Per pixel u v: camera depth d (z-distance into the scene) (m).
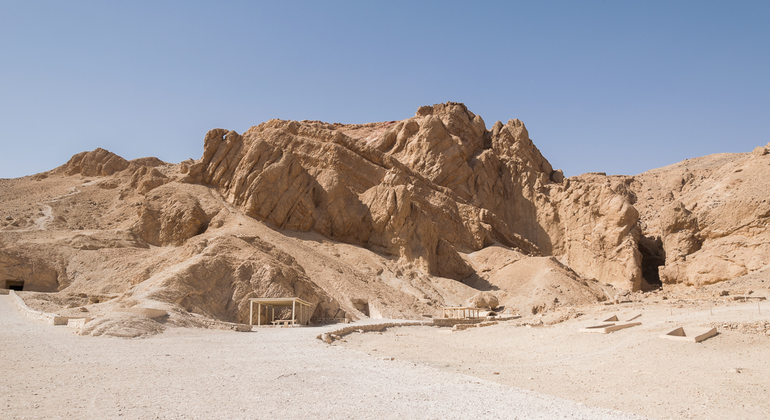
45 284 46.38
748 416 12.00
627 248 69.62
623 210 72.25
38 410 9.86
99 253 50.56
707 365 16.97
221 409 10.60
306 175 67.25
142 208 58.44
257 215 61.31
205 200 61.16
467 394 12.80
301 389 12.90
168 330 26.02
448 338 31.88
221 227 56.62
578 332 25.52
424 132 87.06
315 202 66.69
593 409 11.48
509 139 93.81
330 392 12.64
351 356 19.58
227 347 21.56
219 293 37.12
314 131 76.31
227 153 68.12
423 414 10.69
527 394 13.05
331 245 60.31
